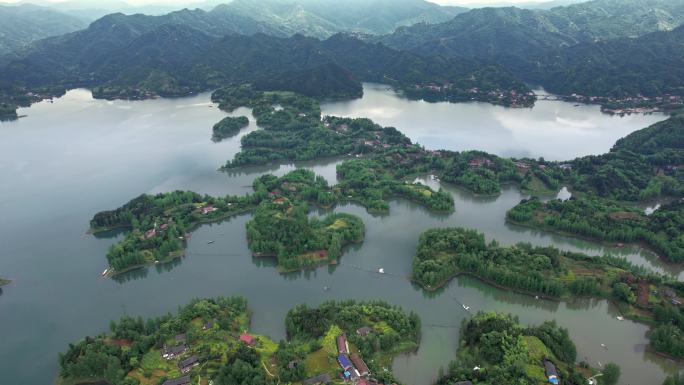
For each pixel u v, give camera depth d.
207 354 163.88
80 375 162.38
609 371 152.50
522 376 148.38
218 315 183.62
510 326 171.38
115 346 165.62
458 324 188.12
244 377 151.00
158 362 162.12
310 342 167.75
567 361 160.00
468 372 151.62
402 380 158.50
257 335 176.50
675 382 148.50
